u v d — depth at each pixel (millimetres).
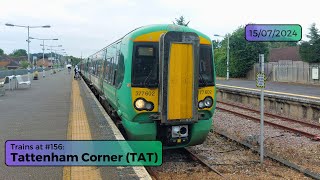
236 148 10016
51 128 9312
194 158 8820
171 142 7945
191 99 7781
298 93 26328
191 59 7734
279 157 9023
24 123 10164
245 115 16312
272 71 46344
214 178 7344
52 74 57938
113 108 10500
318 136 11555
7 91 22094
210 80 8219
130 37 7902
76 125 9359
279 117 16375
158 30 7906
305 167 8406
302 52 40438
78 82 33344
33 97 18062
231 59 55156
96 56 19844
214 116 16656
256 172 7902
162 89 7582
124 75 7945
